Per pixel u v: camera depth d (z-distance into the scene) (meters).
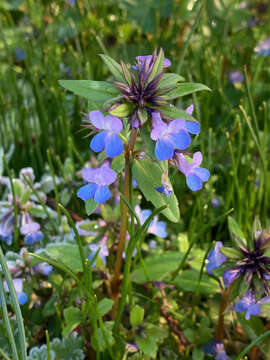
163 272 0.19
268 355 0.16
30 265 0.18
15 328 0.18
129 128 0.15
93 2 0.37
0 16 0.39
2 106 0.29
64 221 0.21
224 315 0.18
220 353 0.18
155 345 0.16
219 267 0.15
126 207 0.17
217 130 0.27
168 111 0.13
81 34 0.34
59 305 0.18
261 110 0.28
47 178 0.23
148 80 0.14
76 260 0.18
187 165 0.14
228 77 0.33
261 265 0.15
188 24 0.36
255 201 0.24
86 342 0.18
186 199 0.25
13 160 0.27
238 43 0.36
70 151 0.24
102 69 0.31
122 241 0.18
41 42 0.34
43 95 0.31
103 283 0.20
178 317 0.19
